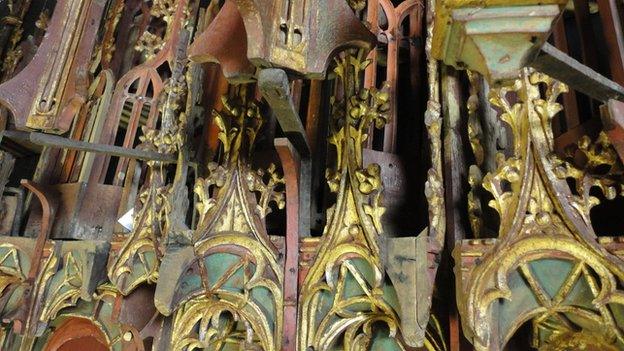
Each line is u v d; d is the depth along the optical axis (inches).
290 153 30.7
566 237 23.5
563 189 24.4
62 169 48.2
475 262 24.5
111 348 40.3
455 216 28.1
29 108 31.9
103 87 49.5
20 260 42.8
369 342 31.9
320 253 30.8
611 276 22.4
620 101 20.1
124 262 36.7
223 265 32.5
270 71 23.3
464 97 32.2
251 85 37.1
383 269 28.2
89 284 38.1
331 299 30.5
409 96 40.7
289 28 24.4
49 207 43.8
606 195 24.6
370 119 31.9
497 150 31.6
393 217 34.1
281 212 37.3
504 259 23.9
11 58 61.1
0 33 64.7
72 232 43.4
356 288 29.8
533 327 28.0
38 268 41.3
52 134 33.0
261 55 22.8
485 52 16.7
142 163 45.9
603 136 25.0
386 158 35.9
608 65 30.0
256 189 33.5
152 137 40.8
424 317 25.6
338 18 27.3
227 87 43.4
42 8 67.9
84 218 44.3
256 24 22.9
